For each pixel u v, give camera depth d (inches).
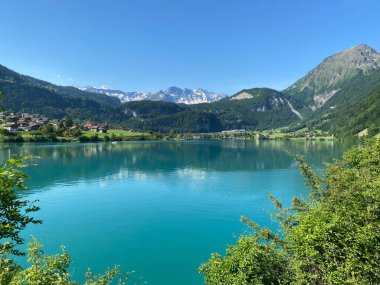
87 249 1498.5
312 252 644.1
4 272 370.3
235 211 2122.3
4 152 5502.0
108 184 3053.6
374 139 1515.7
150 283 1200.2
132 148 7455.7
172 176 3523.6
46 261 474.3
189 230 1772.9
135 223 1881.2
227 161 4899.1
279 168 4082.2
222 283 813.9
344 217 705.0
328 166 1315.2
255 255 817.5
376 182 839.1
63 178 3358.8
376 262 621.0
